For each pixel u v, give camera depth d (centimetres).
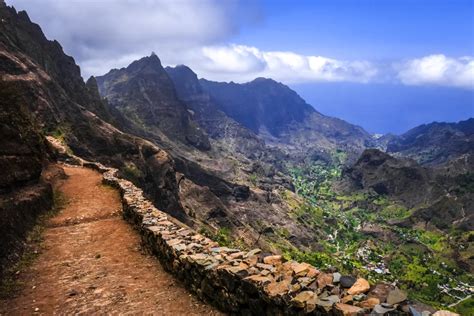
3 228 1856
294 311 1010
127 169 12625
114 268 1802
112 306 1436
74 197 3250
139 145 15412
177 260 1605
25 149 2628
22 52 14438
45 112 11394
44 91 12244
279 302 1051
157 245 1859
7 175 2267
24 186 2522
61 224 2480
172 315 1350
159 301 1462
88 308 1426
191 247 1636
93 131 13062
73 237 2259
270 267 1252
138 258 1925
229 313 1273
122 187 3209
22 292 1559
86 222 2580
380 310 888
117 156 12962
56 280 1673
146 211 2348
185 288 1544
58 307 1436
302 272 1163
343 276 1090
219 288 1326
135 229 2361
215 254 1503
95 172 4856
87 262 1880
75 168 5091
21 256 1869
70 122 12656
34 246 2039
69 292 1552
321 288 1052
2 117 2480
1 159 2273
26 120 2967
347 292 1014
